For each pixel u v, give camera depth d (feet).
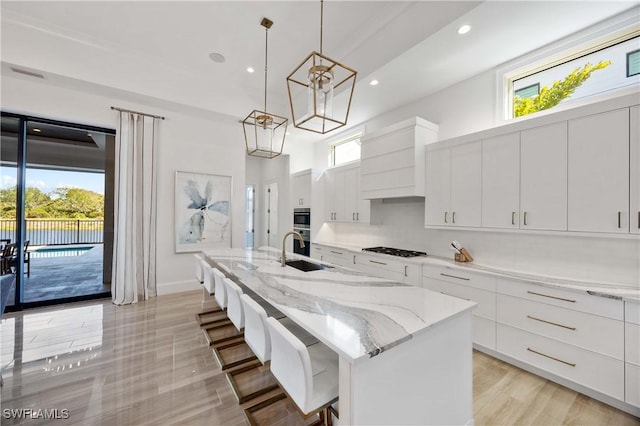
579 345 6.30
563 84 8.24
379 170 12.24
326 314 4.46
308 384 3.57
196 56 11.88
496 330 7.87
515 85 9.26
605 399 5.98
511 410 5.83
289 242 18.98
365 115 14.07
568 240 7.70
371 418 3.54
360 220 14.29
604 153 6.48
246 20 9.53
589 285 6.59
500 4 6.68
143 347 8.43
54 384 6.59
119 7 9.05
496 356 7.97
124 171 12.75
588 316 6.17
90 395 6.20
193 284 14.90
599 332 6.01
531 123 7.77
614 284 6.68
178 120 14.48
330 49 10.99
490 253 9.45
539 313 6.98
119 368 7.29
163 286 14.05
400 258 10.91
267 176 23.09
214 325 9.89
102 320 10.55
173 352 8.14
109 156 13.56
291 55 11.67
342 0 8.38
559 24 7.38
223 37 10.52
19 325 10.06
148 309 11.80
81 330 9.62
